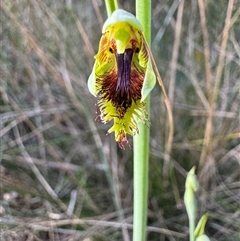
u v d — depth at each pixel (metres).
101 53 0.06
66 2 0.14
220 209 0.12
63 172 0.13
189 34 0.13
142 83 0.06
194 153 0.13
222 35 0.13
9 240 0.11
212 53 0.13
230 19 0.12
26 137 0.13
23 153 0.12
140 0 0.06
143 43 0.06
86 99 0.13
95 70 0.06
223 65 0.13
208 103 0.12
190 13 0.14
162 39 0.14
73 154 0.13
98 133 0.12
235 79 0.13
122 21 0.06
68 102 0.13
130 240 0.11
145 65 0.06
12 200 0.12
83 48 0.14
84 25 0.14
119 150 0.13
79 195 0.12
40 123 0.13
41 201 0.12
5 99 0.13
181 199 0.12
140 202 0.08
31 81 0.13
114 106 0.06
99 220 0.11
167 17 0.13
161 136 0.13
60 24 0.14
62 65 0.13
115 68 0.06
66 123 0.13
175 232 0.11
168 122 0.13
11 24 0.13
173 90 0.12
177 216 0.12
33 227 0.11
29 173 0.12
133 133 0.06
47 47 0.13
